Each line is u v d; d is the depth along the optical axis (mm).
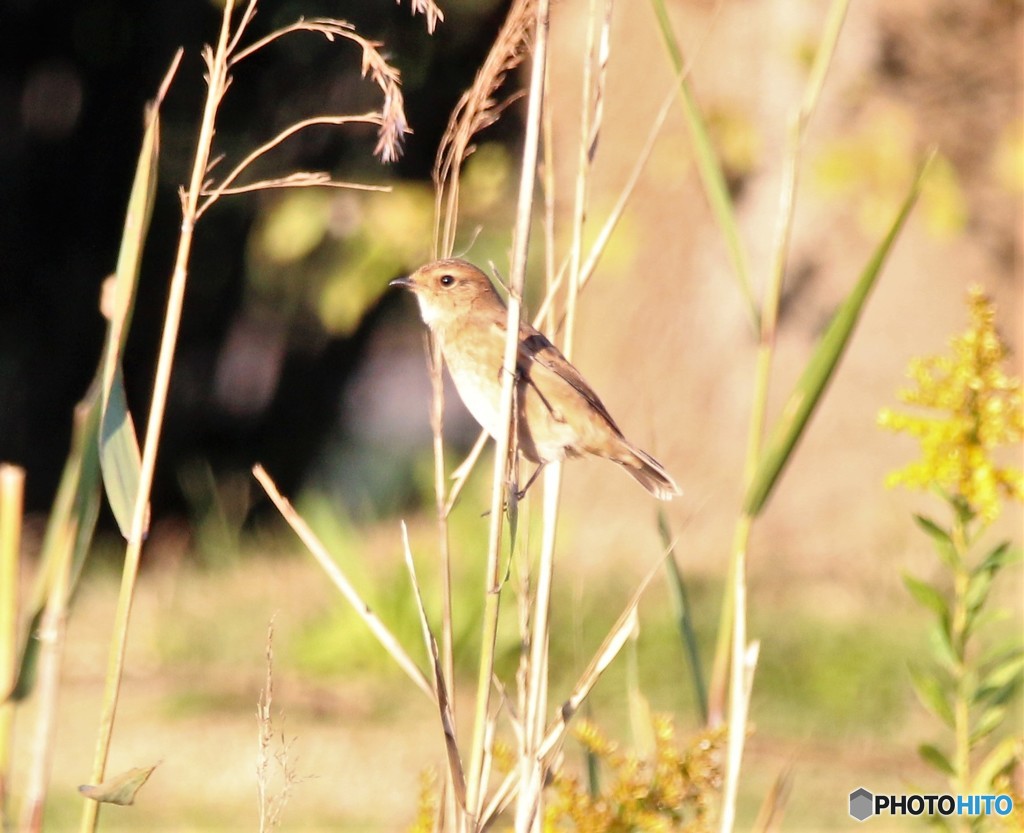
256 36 19781
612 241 14828
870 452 14555
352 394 22953
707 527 14945
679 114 14891
